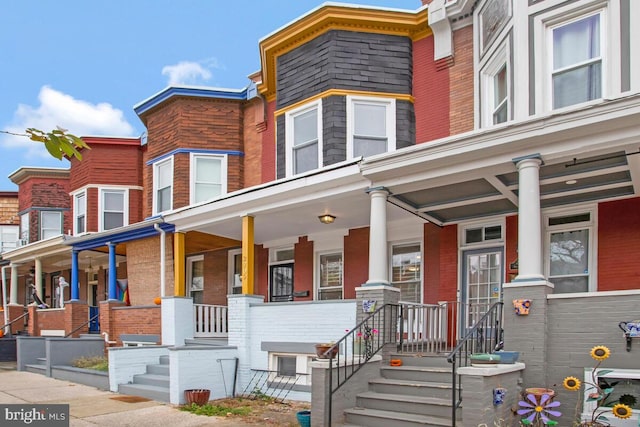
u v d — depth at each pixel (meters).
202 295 15.85
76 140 4.19
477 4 10.98
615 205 9.13
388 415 7.25
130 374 11.20
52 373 13.06
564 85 8.70
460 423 6.71
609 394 6.52
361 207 10.87
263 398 10.19
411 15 12.14
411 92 12.20
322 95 12.08
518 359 6.98
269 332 10.60
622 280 8.89
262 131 14.85
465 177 8.31
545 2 8.89
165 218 13.27
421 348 9.30
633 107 6.55
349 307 9.57
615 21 8.18
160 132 15.89
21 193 23.61
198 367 10.12
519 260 7.30
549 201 9.62
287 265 14.35
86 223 18.11
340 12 12.06
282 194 10.64
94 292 21.28
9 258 20.91
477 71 10.84
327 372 7.49
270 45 13.30
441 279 11.09
